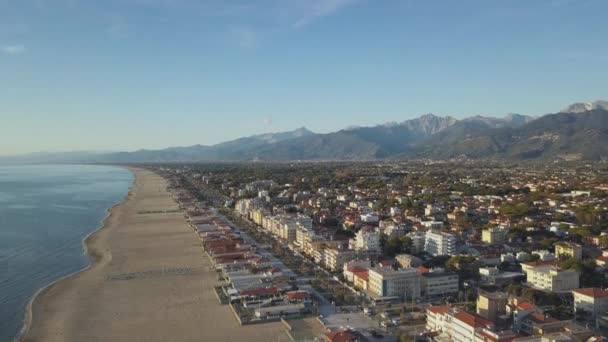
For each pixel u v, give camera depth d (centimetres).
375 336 19025
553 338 16300
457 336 18312
